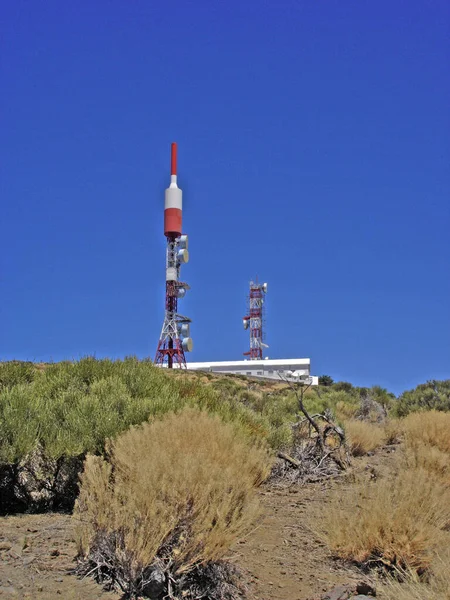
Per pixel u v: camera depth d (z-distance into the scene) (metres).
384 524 6.70
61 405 9.38
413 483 7.72
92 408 9.26
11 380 11.66
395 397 33.19
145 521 5.36
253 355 87.88
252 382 42.97
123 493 5.82
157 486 5.79
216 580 5.46
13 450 7.67
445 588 5.34
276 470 11.13
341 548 6.71
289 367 79.38
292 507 8.92
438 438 13.79
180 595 5.27
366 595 5.77
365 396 30.12
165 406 9.94
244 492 6.69
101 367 12.45
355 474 10.30
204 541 5.46
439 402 24.69
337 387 36.00
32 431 8.05
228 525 5.86
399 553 6.46
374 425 19.06
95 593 5.08
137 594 5.11
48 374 12.03
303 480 10.79
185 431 8.02
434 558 6.36
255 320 89.38
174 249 70.75
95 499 6.26
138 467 6.32
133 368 12.70
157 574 5.18
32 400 9.17
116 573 5.29
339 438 12.70
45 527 6.85
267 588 5.77
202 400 12.39
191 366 81.69
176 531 5.55
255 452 9.61
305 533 7.57
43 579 5.27
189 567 5.35
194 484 5.91
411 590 5.48
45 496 8.26
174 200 71.06
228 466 7.27
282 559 6.60
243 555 6.62
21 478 8.26
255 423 12.55
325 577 6.17
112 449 7.74
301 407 12.76
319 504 9.03
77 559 5.68
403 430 16.78
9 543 6.12
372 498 7.41
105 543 5.45
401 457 12.41
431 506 7.06
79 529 5.84
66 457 8.14
